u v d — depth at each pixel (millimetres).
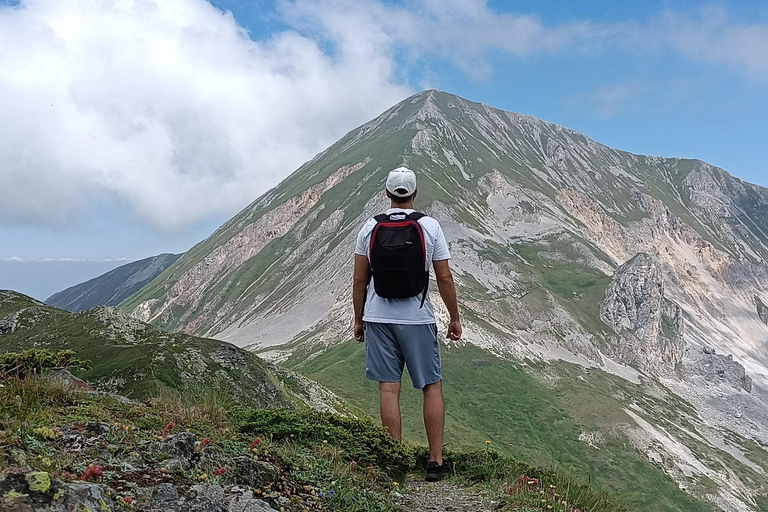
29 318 70125
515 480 8289
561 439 134500
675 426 154500
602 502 8453
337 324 177250
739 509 119688
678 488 122375
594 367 181375
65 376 10195
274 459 6531
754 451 152750
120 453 5430
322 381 135500
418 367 7988
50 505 3668
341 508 6082
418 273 7645
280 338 192125
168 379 47594
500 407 142500
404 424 108688
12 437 4914
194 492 4863
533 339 185125
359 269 7922
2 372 7996
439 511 7148
